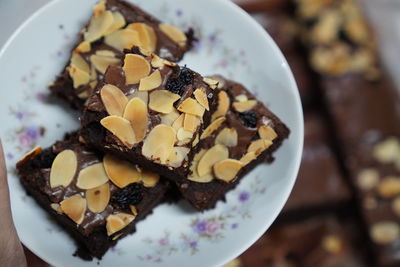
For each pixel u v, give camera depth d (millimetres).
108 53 430
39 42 428
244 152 429
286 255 646
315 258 645
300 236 650
